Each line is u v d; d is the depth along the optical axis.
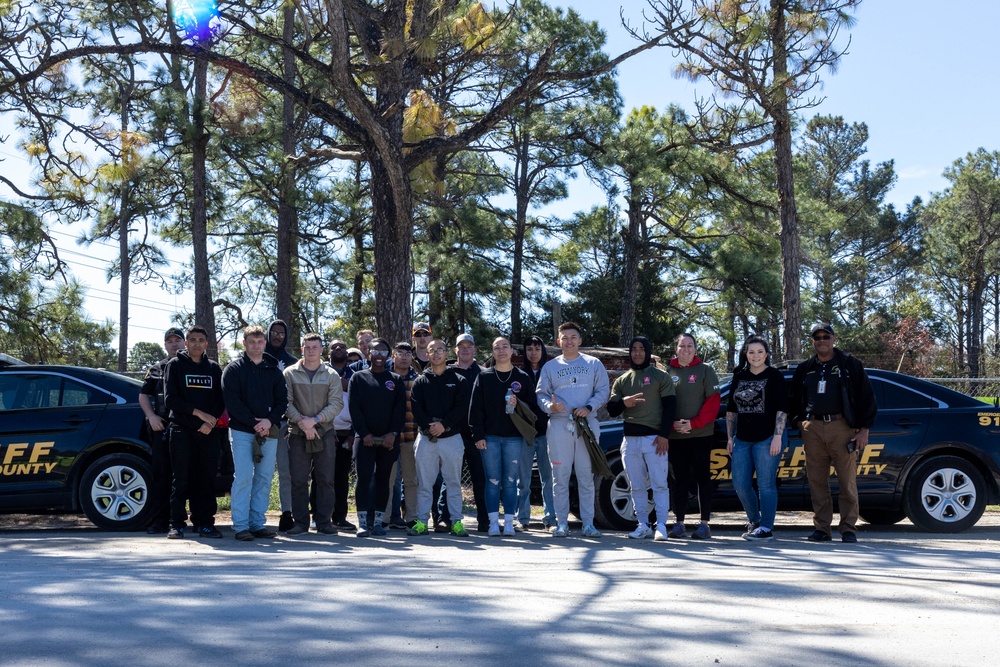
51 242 20.72
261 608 5.37
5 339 21.03
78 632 4.75
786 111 19.25
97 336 22.64
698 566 7.16
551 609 5.39
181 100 21.58
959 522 9.80
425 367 10.75
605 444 10.01
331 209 28.95
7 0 17.45
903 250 63.72
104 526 9.73
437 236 32.53
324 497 9.68
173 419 9.15
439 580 6.41
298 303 33.09
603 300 38.53
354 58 15.57
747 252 30.11
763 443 9.06
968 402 9.99
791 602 5.60
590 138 28.00
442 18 13.90
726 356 51.22
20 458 9.76
